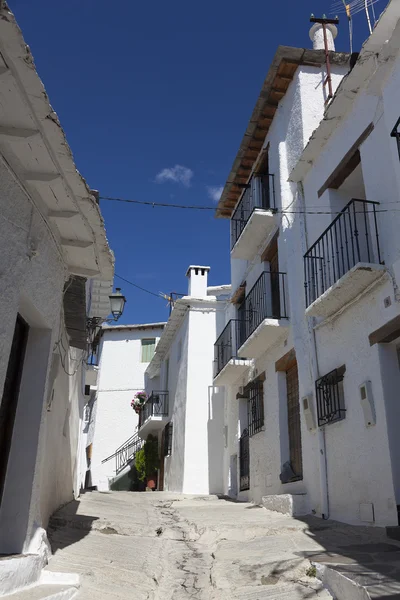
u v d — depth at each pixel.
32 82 3.49
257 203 11.50
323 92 10.41
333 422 7.52
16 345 4.92
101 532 6.76
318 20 12.30
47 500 6.39
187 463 15.56
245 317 12.05
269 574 4.63
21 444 4.73
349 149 8.00
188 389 16.31
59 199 4.66
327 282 8.19
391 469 6.07
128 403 25.62
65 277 5.87
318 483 7.84
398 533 5.43
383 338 6.54
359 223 8.16
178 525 7.51
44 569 4.55
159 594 4.64
